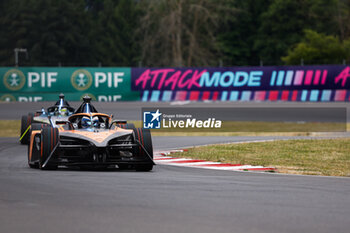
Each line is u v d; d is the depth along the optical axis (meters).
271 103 121.56
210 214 19.88
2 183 26.77
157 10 199.88
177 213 19.91
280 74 117.88
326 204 22.50
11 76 116.56
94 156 32.81
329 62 163.50
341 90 117.25
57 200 22.02
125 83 117.81
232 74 118.12
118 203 21.61
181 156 44.84
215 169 36.66
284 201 22.98
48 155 32.69
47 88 117.12
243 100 118.19
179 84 117.94
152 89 117.69
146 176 31.02
